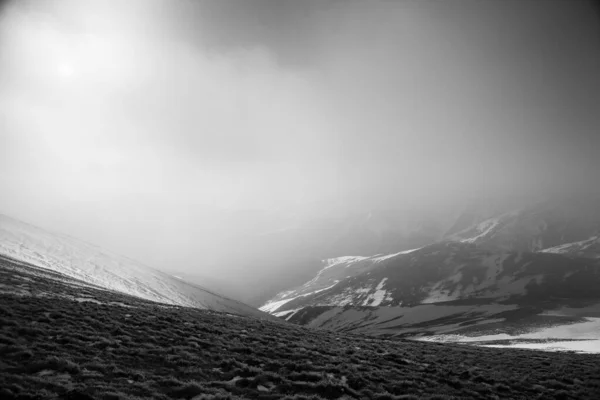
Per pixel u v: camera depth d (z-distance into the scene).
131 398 16.39
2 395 14.46
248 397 18.98
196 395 18.25
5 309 26.38
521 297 182.75
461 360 36.56
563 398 26.45
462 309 165.75
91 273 76.31
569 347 68.50
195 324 34.50
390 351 37.34
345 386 22.36
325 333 50.34
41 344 21.09
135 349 23.31
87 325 26.70
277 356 27.53
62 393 15.73
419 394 23.41
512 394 26.09
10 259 54.97
